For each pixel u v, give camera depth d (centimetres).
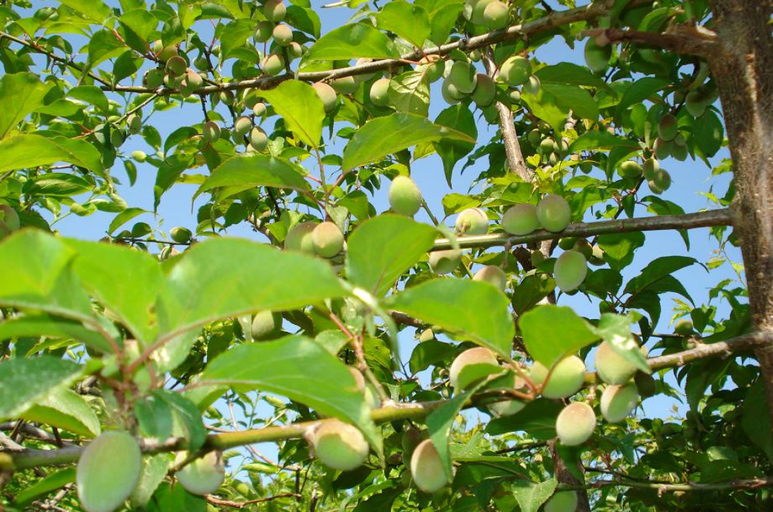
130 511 170
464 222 224
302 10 316
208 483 154
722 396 303
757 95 204
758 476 246
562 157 346
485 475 238
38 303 102
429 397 268
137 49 330
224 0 336
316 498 382
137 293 109
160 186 326
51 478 143
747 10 209
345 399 122
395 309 137
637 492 278
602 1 229
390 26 245
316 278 101
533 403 210
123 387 117
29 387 102
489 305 137
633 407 174
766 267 191
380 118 191
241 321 227
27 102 233
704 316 289
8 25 364
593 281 277
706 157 311
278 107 197
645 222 205
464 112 285
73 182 354
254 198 356
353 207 260
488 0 253
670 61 286
